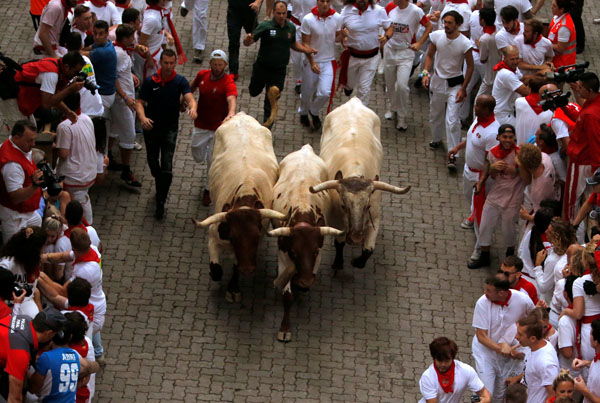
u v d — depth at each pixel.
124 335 10.27
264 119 13.91
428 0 15.27
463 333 10.60
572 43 13.68
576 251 9.05
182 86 11.64
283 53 13.27
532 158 10.59
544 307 9.32
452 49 12.97
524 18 14.65
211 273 10.61
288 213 10.12
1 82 10.90
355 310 10.86
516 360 9.09
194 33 15.23
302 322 10.62
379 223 12.16
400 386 9.83
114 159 13.22
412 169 13.37
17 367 7.45
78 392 8.34
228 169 10.76
